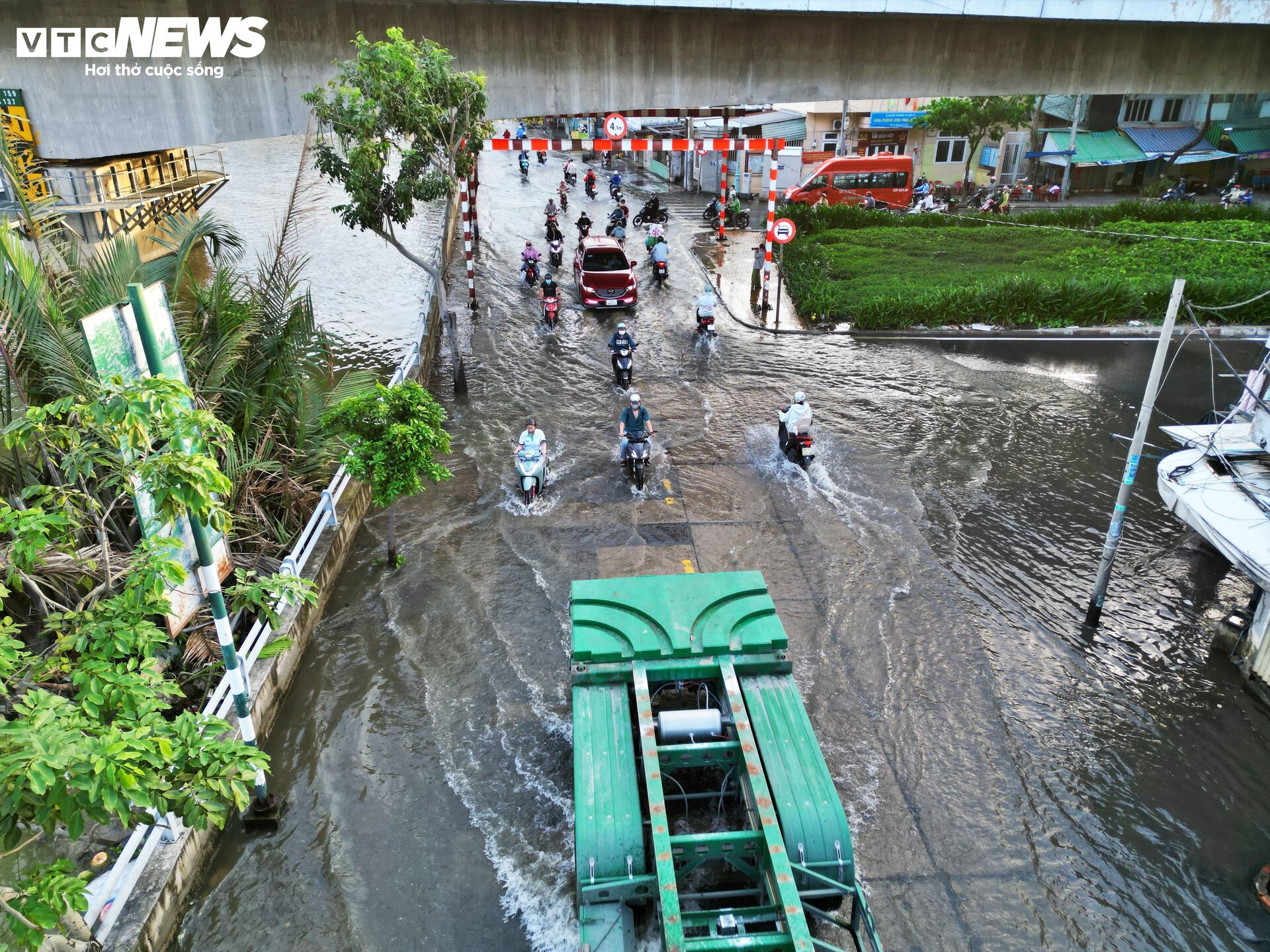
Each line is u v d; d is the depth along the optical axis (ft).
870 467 46.57
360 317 74.08
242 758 18.06
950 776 26.40
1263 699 29.94
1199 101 136.36
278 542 35.09
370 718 28.81
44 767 14.07
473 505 42.42
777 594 35.27
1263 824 24.99
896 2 69.62
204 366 34.37
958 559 37.99
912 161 118.62
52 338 28.68
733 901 21.79
